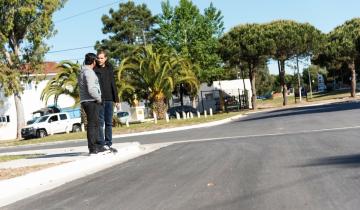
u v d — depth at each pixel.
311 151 9.55
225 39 52.19
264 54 49.56
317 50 53.47
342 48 55.94
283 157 9.02
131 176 8.43
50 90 35.72
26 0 40.75
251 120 26.88
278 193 6.02
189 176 7.79
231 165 8.56
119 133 27.20
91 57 11.08
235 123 25.39
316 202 5.46
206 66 55.66
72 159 11.23
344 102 42.59
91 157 10.94
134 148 13.20
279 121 21.77
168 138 18.25
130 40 77.44
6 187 8.16
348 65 57.12
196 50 54.81
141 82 37.09
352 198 5.53
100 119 11.44
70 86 38.97
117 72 36.25
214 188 6.62
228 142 13.06
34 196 7.52
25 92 56.91
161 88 37.25
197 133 19.25
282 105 55.84
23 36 43.28
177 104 62.44
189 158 10.13
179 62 37.62
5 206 6.94
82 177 9.05
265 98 114.62
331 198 5.60
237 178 7.22
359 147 9.55
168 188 6.94
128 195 6.73
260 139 13.13
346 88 103.38
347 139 11.15
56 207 6.44
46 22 41.97
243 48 50.19
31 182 8.78
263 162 8.59
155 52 37.41
